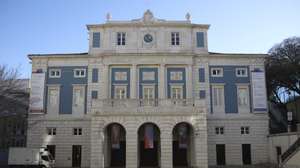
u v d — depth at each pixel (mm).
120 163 41750
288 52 57781
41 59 45531
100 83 44500
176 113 38188
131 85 44094
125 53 44562
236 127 44000
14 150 38312
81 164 42250
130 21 46031
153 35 45781
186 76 44625
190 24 46094
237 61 45875
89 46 45594
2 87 42688
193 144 38906
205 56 45406
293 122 54625
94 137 37812
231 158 43094
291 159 35031
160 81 44125
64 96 44594
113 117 38156
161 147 37469
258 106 44469
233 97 44812
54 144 43188
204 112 38500
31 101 44062
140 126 38375
